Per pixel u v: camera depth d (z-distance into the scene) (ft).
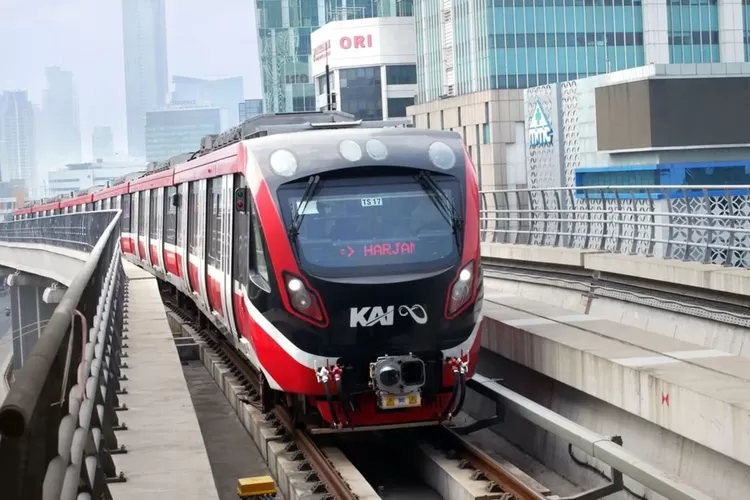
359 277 36.58
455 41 258.37
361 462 40.47
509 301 53.83
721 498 31.22
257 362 39.60
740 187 48.60
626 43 239.50
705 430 30.30
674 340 39.73
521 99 232.94
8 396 10.03
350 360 36.52
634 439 36.17
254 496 31.04
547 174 220.43
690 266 49.32
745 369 33.73
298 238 37.11
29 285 177.99
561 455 39.68
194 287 61.87
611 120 195.31
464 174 39.24
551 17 238.48
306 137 39.29
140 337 52.37
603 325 43.93
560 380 39.86
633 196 61.82
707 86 185.68
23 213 265.13
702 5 237.66
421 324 36.78
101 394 27.89
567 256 63.36
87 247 107.55
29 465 11.67
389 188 38.34
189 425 32.17
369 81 315.78
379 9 340.59
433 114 263.70
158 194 84.33
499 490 31.81
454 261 37.50
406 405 36.35
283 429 39.09
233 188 43.60
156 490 24.93
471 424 39.70
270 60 412.57
